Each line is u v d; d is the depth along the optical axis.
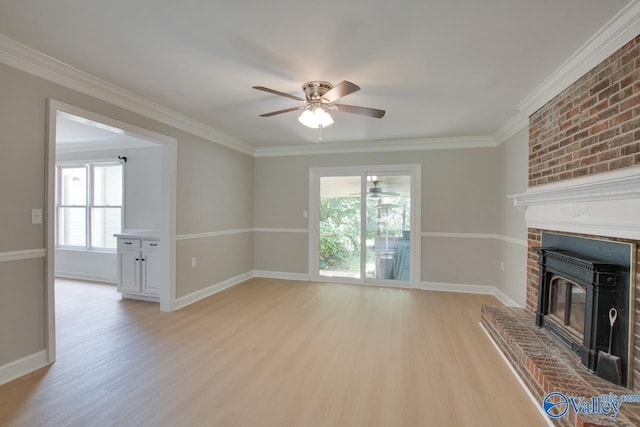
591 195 2.04
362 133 4.44
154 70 2.51
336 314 3.66
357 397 2.06
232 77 2.62
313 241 5.38
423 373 2.36
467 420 1.85
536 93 2.87
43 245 2.41
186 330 3.15
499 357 2.62
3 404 1.94
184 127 3.88
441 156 4.77
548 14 1.77
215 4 1.71
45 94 2.40
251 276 5.61
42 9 1.76
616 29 1.83
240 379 2.26
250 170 5.51
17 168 2.25
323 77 2.61
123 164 5.10
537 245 2.98
